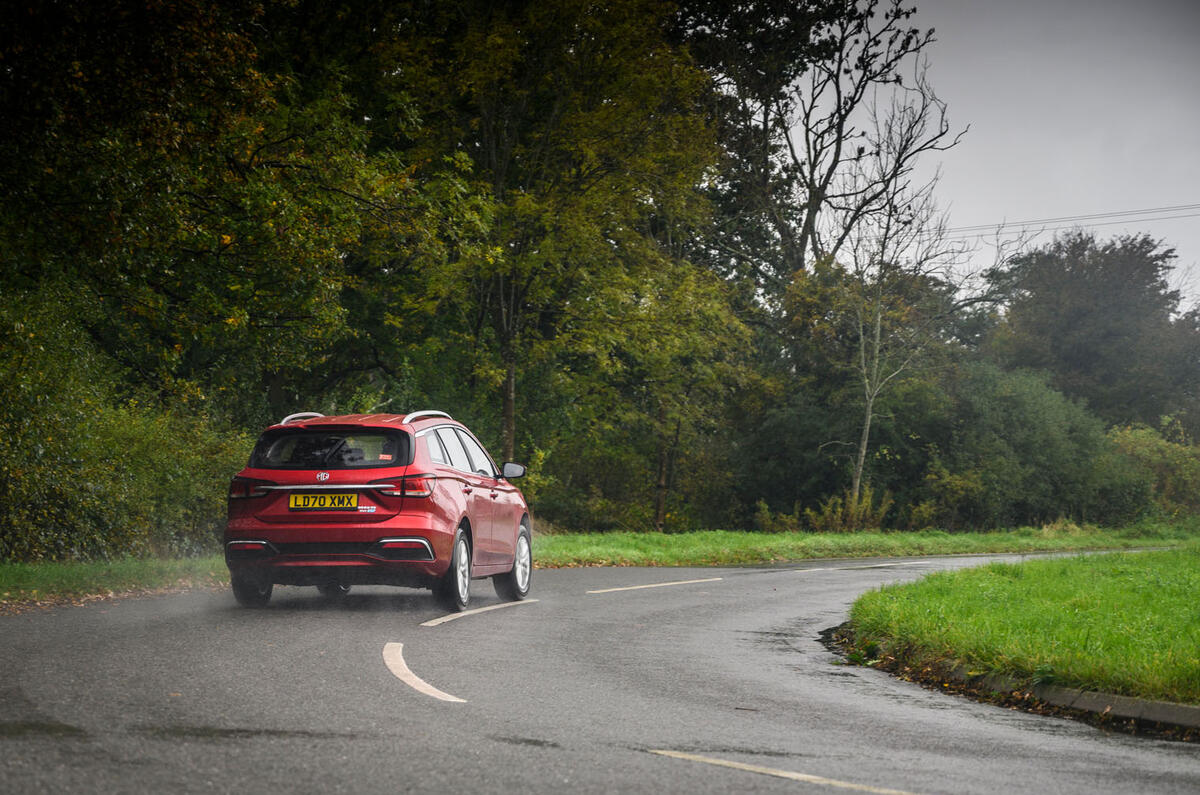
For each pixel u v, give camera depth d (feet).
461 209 79.71
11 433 50.72
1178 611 37.14
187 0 42.04
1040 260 201.05
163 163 48.85
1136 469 160.76
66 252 53.88
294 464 36.01
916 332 137.49
